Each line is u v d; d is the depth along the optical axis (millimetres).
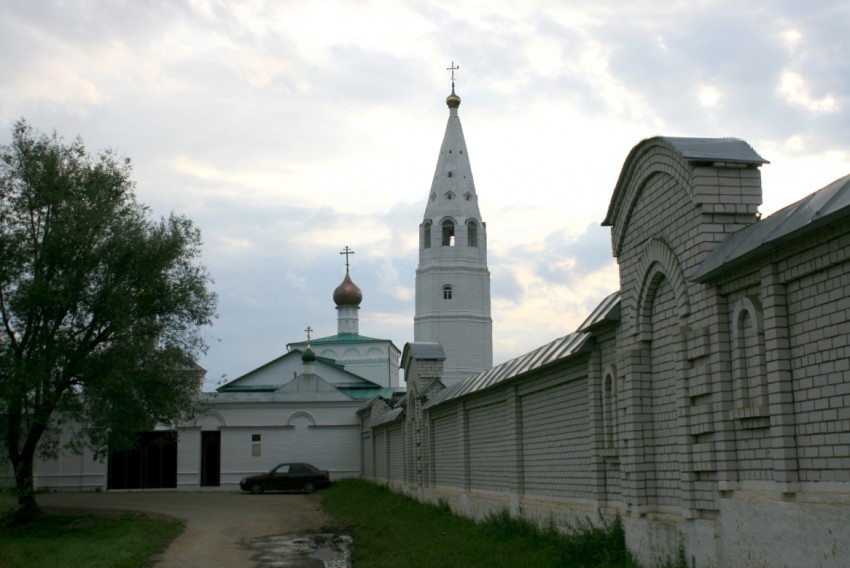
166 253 26109
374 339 73500
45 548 19141
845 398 7789
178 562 17781
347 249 78062
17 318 24125
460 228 66312
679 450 10656
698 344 10188
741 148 10570
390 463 35812
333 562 17250
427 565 14219
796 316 8508
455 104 68875
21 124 25750
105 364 24625
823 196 8109
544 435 16281
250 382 59406
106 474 43406
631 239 12336
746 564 9148
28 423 26062
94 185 25781
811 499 8156
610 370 12859
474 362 65250
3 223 24750
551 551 13312
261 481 40625
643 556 11562
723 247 9711
